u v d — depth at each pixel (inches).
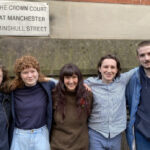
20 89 70.6
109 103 72.3
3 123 66.0
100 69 76.2
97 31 102.7
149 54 71.2
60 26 99.5
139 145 72.9
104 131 71.6
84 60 97.7
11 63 91.0
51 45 94.9
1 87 69.8
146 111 70.8
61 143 69.0
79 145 69.6
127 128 75.5
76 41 97.1
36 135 67.4
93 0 101.6
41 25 97.7
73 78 69.2
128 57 101.9
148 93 71.5
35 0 96.9
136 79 75.5
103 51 99.6
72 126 69.8
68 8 99.8
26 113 68.0
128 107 82.5
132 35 106.6
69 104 70.9
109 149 72.3
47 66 94.3
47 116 70.8
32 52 93.3
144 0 107.2
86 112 71.4
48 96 70.2
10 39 91.6
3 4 93.9
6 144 66.2
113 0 103.6
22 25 96.1
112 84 74.3
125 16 105.4
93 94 73.9
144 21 107.8
